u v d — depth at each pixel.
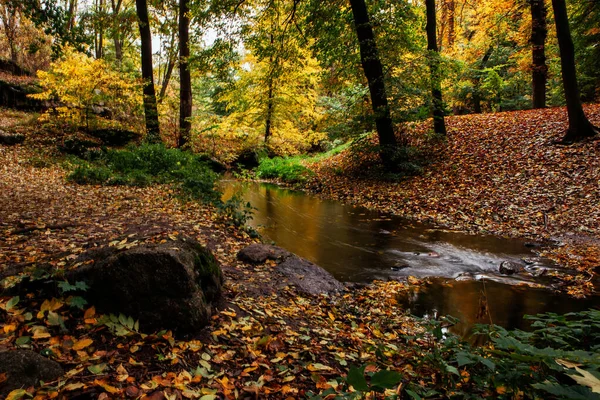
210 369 2.55
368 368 2.83
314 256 6.29
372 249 6.71
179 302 2.89
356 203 10.98
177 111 17.58
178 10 16.44
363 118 12.95
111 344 2.61
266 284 4.46
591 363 1.69
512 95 25.12
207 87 29.55
